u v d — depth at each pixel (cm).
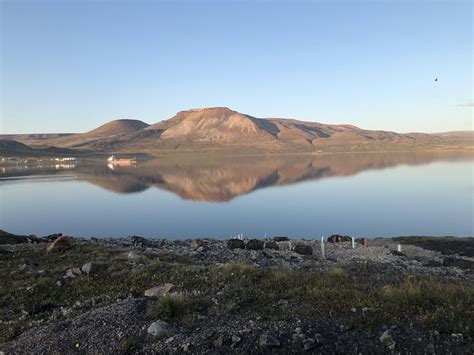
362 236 5672
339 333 946
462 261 2664
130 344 949
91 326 1052
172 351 910
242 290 1272
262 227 6525
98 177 18588
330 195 10294
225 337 932
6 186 14450
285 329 958
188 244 3556
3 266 1969
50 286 1566
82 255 2192
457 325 941
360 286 1294
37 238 3312
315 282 1358
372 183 12738
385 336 910
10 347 1027
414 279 1448
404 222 6531
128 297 1356
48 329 1079
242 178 17175
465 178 13188
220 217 7669
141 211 8644
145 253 2327
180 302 1121
